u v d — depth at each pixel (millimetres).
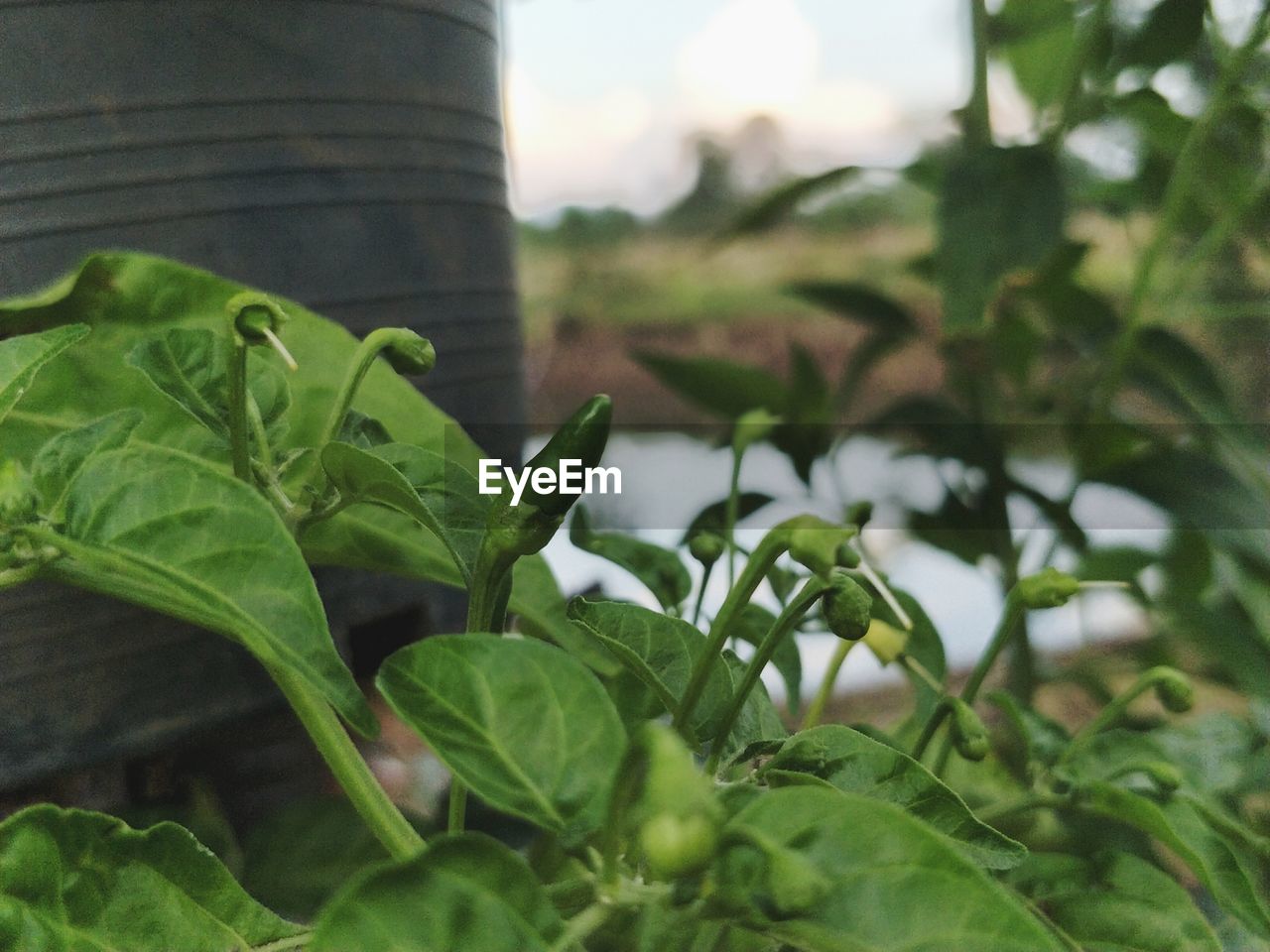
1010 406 962
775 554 328
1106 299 914
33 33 588
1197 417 836
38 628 610
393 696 342
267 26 647
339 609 727
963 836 385
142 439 542
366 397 585
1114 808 495
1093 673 900
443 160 743
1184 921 483
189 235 629
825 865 292
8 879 382
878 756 399
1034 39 925
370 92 694
